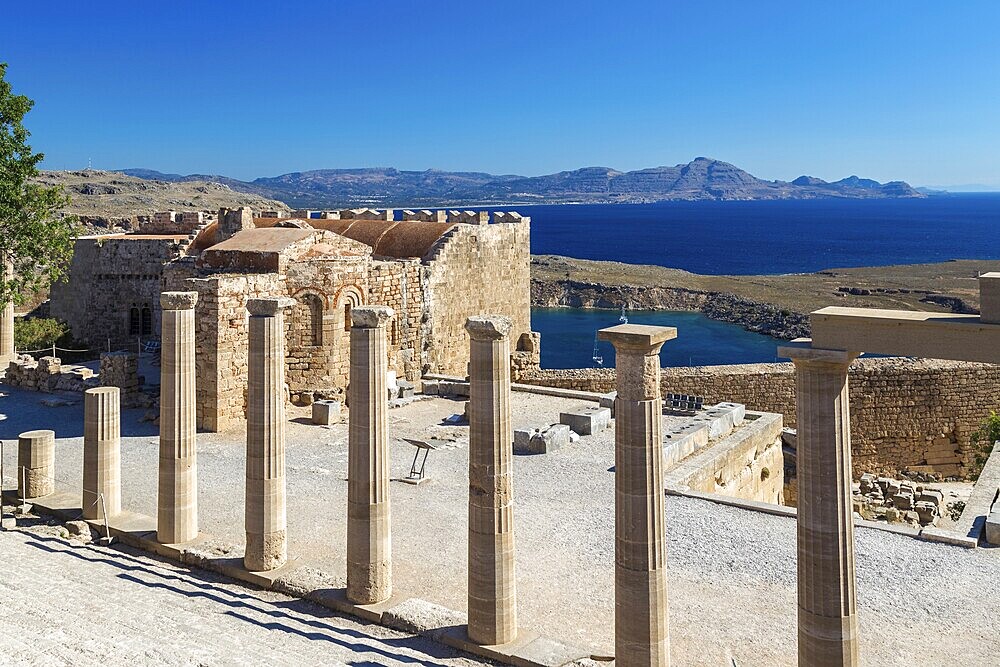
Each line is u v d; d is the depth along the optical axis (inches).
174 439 788.0
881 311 451.5
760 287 4692.4
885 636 619.5
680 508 912.3
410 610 637.9
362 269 1546.5
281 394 732.0
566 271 5413.4
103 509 860.0
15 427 1325.0
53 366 1632.6
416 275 1711.4
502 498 584.4
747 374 1600.6
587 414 1299.2
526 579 732.0
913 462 1576.0
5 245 1737.2
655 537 509.0
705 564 760.3
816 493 451.5
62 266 2672.2
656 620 511.5
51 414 1422.2
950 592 695.7
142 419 1359.5
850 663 456.1
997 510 845.2
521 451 1185.4
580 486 1009.5
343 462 1139.3
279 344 727.1
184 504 795.4
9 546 777.6
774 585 714.8
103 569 732.0
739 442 1204.5
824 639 453.1
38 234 1738.4
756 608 670.5
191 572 749.3
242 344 1352.1
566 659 565.3
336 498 971.9
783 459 1419.8
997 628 631.8
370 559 652.7
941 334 422.6
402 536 839.1
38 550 775.7
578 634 628.4
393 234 1909.4
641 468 502.9
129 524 845.8
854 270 5920.3
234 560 749.9
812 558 454.3
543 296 4704.7
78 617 581.9
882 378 1558.8
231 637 569.3
